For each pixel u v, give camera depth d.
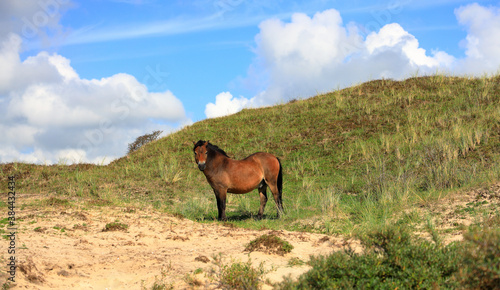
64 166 20.50
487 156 14.51
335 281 4.63
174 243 7.87
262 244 7.07
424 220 9.03
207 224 10.07
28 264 5.61
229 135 22.95
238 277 5.27
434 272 4.52
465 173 12.60
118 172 19.08
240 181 11.33
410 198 11.34
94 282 5.54
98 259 6.46
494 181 10.99
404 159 16.16
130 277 5.74
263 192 12.01
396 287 4.35
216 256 6.63
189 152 21.50
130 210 10.90
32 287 4.98
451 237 7.47
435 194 11.09
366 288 4.45
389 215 9.92
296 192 15.28
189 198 14.34
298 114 23.95
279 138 21.19
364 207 11.18
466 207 9.49
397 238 5.20
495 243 4.13
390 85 25.48
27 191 15.63
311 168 17.59
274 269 5.95
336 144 19.33
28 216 9.12
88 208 10.84
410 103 21.81
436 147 15.76
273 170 11.75
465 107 19.92
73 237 7.86
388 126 19.78
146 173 18.48
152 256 6.68
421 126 18.69
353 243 7.59
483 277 4.05
